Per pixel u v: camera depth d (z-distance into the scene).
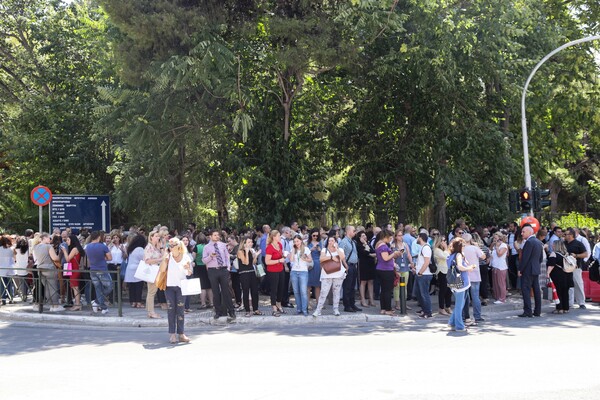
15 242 19.08
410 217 24.95
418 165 22.95
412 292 18.19
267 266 14.60
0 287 16.97
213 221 26.77
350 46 19.38
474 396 7.28
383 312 15.01
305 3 19.17
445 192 22.08
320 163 24.58
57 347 11.29
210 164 23.44
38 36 29.98
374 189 24.91
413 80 22.09
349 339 11.75
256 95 20.94
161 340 11.95
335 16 19.41
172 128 20.33
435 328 13.22
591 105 25.47
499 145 22.08
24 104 30.11
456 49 20.30
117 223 27.42
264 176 20.81
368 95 23.19
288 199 21.00
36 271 15.48
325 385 7.91
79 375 8.77
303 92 23.83
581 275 16.59
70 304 15.98
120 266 16.89
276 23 18.88
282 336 12.25
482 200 23.38
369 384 7.93
